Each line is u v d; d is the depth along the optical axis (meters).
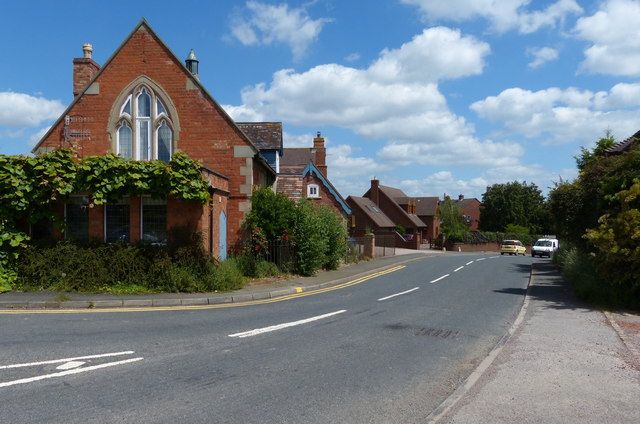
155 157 18.09
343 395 5.88
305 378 6.49
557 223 21.28
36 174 13.56
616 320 10.53
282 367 6.96
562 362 7.12
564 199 18.95
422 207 76.56
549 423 4.88
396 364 7.28
